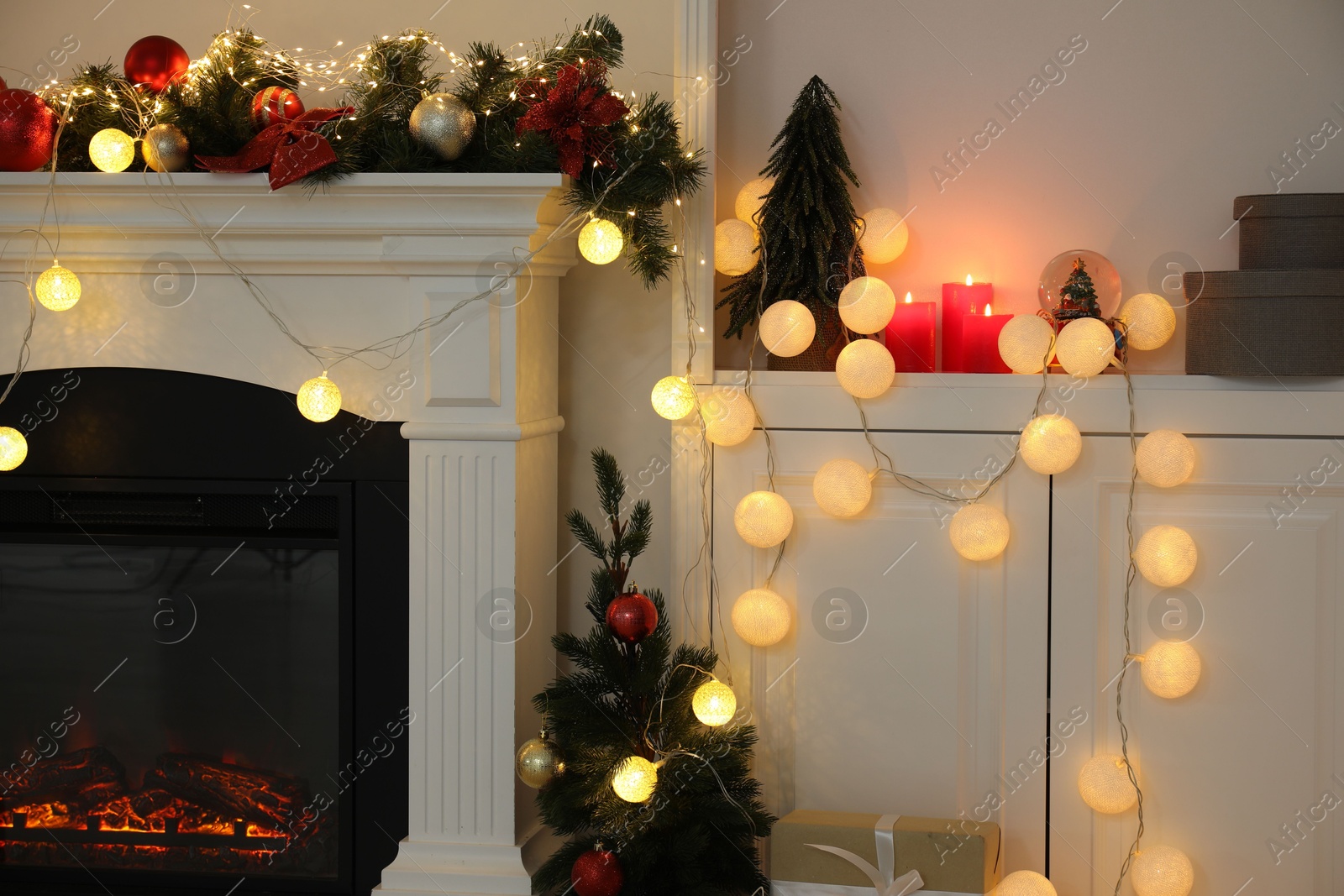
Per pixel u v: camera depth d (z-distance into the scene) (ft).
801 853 5.21
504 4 6.27
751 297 5.80
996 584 5.56
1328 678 5.38
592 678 5.38
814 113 5.73
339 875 5.77
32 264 5.57
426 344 5.40
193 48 6.41
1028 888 5.02
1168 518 5.44
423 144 5.16
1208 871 5.50
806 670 5.71
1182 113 5.97
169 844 5.93
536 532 5.87
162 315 5.60
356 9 6.34
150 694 5.95
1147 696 5.50
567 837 6.17
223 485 5.69
